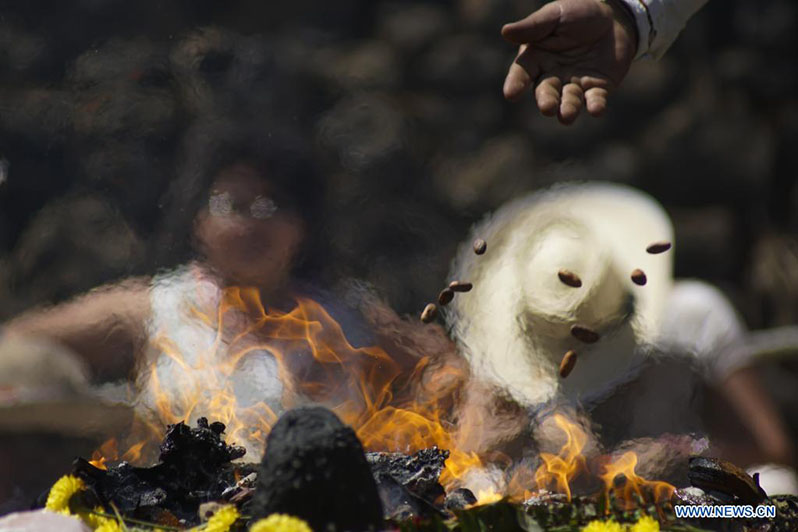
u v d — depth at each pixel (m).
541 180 18.41
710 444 8.30
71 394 7.18
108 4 17.95
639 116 19.05
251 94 12.25
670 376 8.55
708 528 3.08
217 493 3.26
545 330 8.58
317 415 2.65
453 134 19.42
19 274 15.16
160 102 15.41
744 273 18.14
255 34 19.02
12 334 7.73
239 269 7.97
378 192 17.67
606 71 4.57
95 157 15.73
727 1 19.30
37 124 16.58
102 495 3.14
